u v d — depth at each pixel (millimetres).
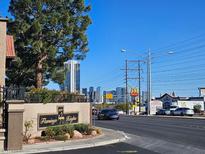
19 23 33844
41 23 33750
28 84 36812
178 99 132250
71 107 28859
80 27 35469
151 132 32000
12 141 20078
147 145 22391
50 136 23984
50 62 35250
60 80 37938
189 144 22609
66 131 25062
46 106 25844
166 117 68188
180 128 36781
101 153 18953
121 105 112875
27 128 23391
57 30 34531
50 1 34344
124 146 22000
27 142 22438
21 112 20391
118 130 34156
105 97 121875
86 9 36031
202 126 39750
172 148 20719
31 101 24734
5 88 21594
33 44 33188
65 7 35375
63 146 21156
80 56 36094
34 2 33969
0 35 25141
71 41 35344
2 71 24906
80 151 19812
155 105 99188
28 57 34594
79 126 27219
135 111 104812
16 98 21641
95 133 27625
